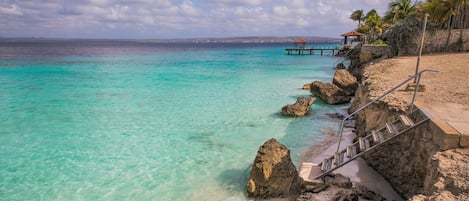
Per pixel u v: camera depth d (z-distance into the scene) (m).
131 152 12.46
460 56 27.73
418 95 11.36
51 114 18.03
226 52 100.12
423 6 37.94
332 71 40.62
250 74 37.00
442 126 7.02
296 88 26.53
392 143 9.08
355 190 8.08
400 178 8.50
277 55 79.69
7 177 10.40
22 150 12.66
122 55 76.88
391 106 10.15
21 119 16.95
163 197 9.06
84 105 20.34
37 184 9.92
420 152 7.61
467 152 6.38
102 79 32.22
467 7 34.50
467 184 5.39
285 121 16.47
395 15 49.22
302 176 8.66
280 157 9.39
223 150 12.56
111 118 17.27
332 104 20.36
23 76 34.00
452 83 13.93
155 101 21.56
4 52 81.12
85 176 10.45
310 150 12.35
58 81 30.56
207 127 15.60
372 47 35.19
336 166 8.50
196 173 10.57
